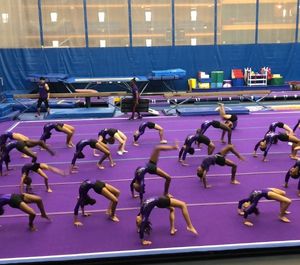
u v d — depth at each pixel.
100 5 23.50
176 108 18.94
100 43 23.88
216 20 24.23
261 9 24.33
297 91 23.09
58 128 12.22
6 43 23.20
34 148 12.53
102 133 11.30
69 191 8.91
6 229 7.11
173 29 24.11
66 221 7.39
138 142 13.03
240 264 6.15
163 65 24.34
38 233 6.93
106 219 7.43
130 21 23.78
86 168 10.49
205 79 23.55
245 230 6.86
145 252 6.18
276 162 10.70
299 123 13.21
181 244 6.41
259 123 15.78
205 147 12.30
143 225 6.38
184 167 10.43
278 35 24.69
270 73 24.19
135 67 24.22
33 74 23.41
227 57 24.53
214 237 6.62
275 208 7.75
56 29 23.50
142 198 7.95
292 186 8.94
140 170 7.85
